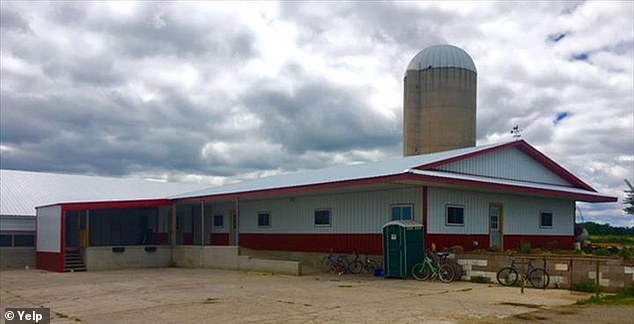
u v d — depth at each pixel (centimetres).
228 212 3097
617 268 1494
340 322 1068
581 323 1050
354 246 2280
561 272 1597
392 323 1051
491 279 1756
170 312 1241
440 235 2034
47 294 1650
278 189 2367
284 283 1853
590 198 2625
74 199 3225
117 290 1714
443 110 3412
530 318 1102
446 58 3450
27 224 2919
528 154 2470
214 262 2659
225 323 1088
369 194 2231
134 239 3366
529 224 2441
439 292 1533
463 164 2138
